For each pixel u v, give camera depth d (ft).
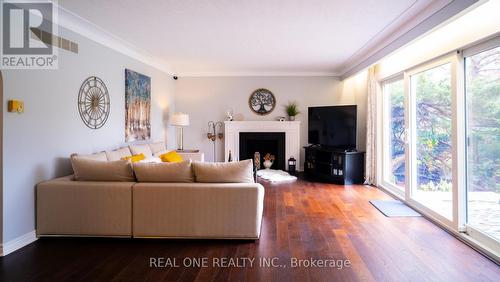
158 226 9.66
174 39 14.21
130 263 8.20
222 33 13.26
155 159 14.65
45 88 10.07
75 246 9.32
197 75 23.27
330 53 16.96
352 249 9.06
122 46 15.15
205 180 9.91
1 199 8.55
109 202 9.64
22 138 9.19
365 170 19.08
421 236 10.09
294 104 23.26
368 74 18.48
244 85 23.32
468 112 9.91
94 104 12.84
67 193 9.64
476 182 9.52
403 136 15.38
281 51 16.57
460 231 9.99
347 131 19.48
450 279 7.30
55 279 7.33
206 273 7.64
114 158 12.69
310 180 20.01
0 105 8.51
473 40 9.01
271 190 17.10
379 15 11.00
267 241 9.72
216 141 23.58
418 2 9.80
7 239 8.76
